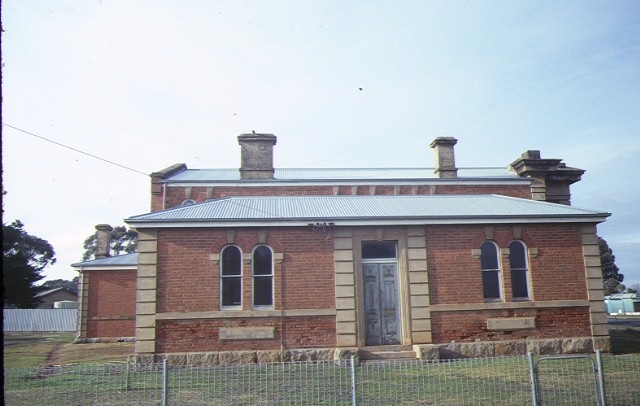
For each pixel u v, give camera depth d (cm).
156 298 1595
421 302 1672
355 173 2989
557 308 1720
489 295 1725
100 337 2755
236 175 2788
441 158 2809
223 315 1600
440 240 1723
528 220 1745
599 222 1791
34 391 1143
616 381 1167
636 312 6006
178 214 1688
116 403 1017
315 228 1677
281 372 1401
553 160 2780
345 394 1077
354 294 1653
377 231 1703
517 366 1416
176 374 1384
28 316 4391
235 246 1661
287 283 1645
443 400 1006
